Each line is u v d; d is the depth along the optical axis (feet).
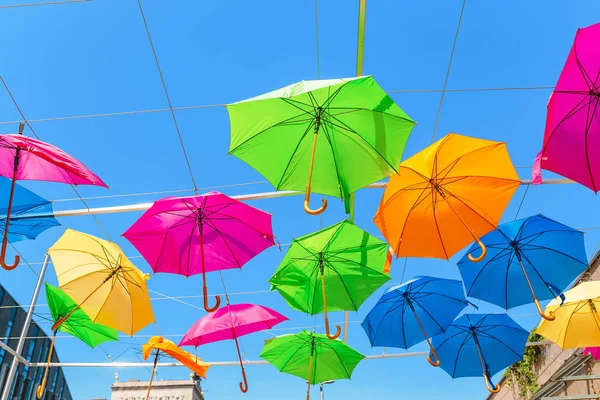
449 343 21.06
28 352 102.89
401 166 13.26
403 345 19.52
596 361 25.09
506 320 20.16
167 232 14.25
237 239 14.38
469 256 12.77
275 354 20.93
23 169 12.26
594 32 8.94
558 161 10.30
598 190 10.36
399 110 11.37
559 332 17.13
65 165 10.67
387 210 13.71
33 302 27.91
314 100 11.35
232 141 12.07
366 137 11.73
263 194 20.10
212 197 13.33
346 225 15.29
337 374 21.17
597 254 25.86
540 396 30.96
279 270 16.14
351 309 16.49
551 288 16.22
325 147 12.01
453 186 13.51
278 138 12.05
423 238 13.85
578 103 9.63
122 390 65.98
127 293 16.70
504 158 13.28
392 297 18.61
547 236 16.06
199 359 22.09
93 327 19.57
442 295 18.65
